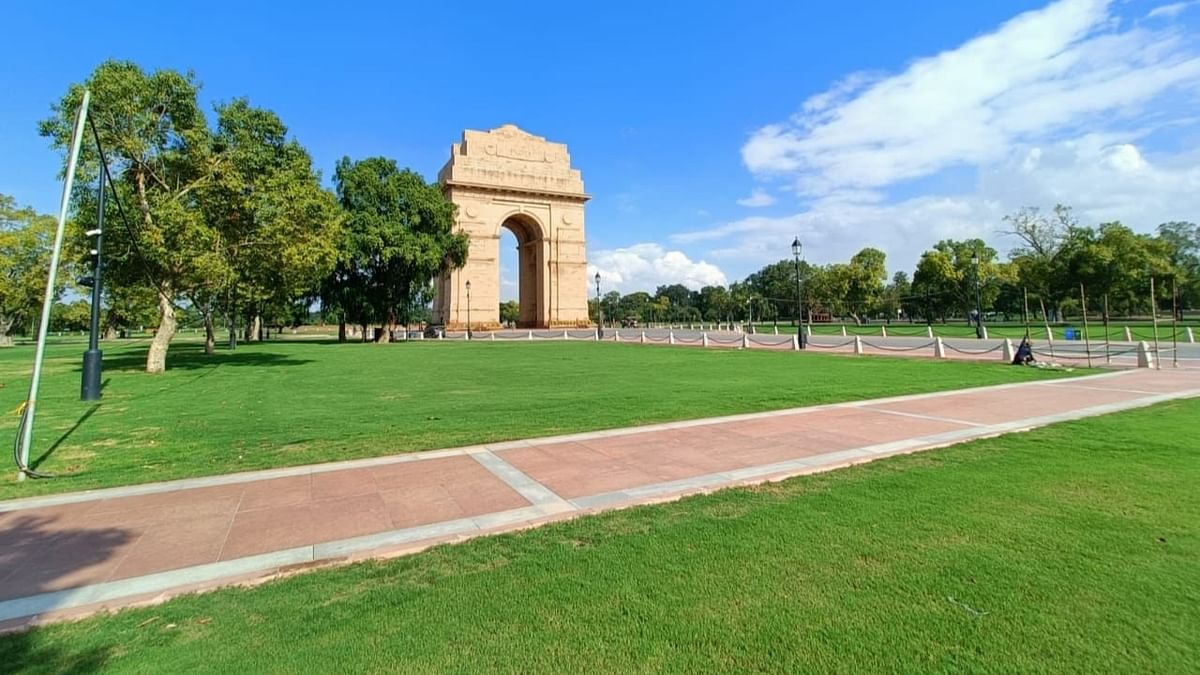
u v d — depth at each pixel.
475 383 17.81
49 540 5.23
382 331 50.53
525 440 9.29
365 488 6.76
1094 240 56.59
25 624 3.74
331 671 3.21
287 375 20.77
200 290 22.61
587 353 32.69
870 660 3.24
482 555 4.80
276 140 25.41
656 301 152.25
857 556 4.60
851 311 93.81
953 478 6.73
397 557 4.81
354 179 47.66
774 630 3.56
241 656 3.37
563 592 4.10
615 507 5.98
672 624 3.65
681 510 5.84
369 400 14.21
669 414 11.62
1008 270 69.88
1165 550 4.59
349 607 3.93
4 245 45.50
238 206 21.50
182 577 4.45
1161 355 24.42
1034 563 4.40
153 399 14.59
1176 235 67.88
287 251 22.38
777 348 35.78
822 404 12.80
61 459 8.32
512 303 133.75
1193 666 3.12
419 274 49.06
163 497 6.47
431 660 3.31
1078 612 3.69
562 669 3.21
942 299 82.50
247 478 7.21
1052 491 6.16
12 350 41.59
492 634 3.58
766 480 6.88
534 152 74.38
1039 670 3.13
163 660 3.33
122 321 80.44
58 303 71.38
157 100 20.59
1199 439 8.57
